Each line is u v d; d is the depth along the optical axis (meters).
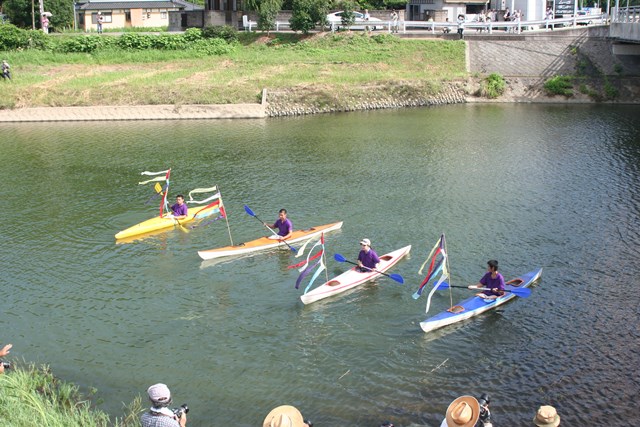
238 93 47.78
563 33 54.72
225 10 61.22
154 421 10.26
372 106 49.28
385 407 14.21
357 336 17.09
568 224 24.17
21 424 12.60
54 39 56.47
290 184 29.69
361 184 29.53
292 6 60.00
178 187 29.52
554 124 41.97
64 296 19.41
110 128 43.34
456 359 15.96
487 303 18.06
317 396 14.65
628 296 18.70
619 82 51.12
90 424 13.31
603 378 15.01
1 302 19.02
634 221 24.31
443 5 64.12
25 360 16.12
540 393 14.54
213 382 15.23
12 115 46.28
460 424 12.12
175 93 47.50
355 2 66.50
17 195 28.67
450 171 31.38
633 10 46.53
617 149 34.97
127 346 16.77
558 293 18.98
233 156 34.84
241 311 18.48
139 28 64.50
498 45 54.91
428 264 21.11
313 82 49.47
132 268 21.31
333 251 22.41
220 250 22.02
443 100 50.91
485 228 23.97
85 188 29.62
